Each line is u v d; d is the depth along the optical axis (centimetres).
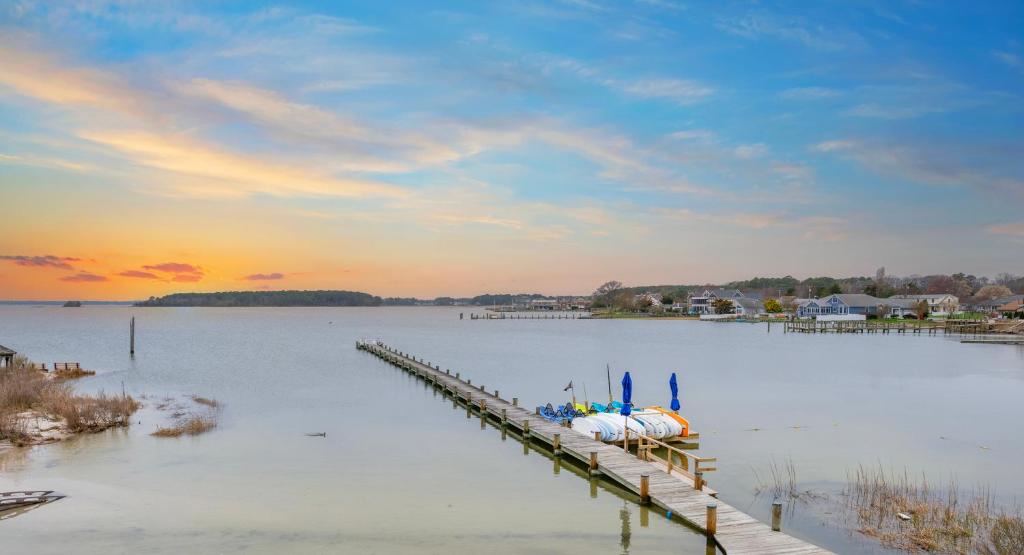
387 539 1795
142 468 2475
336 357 7300
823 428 3231
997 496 2108
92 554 1673
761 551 1580
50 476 2341
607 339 10388
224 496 2158
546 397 4456
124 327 15575
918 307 13650
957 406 3878
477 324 17788
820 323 12875
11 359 5300
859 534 1764
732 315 16612
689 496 2006
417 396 4378
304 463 2594
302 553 1694
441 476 2434
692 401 4103
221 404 3962
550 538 1808
